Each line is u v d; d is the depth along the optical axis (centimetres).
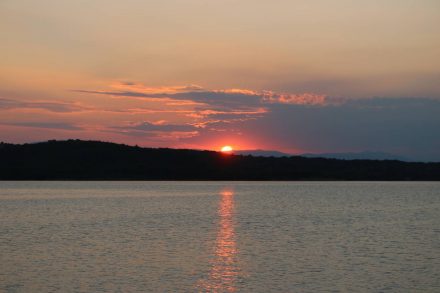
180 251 3906
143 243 4278
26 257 3622
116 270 3222
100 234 4838
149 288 2812
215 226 5575
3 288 2791
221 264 3428
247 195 12200
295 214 7212
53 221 6028
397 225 5825
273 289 2817
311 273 3189
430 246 4234
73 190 14038
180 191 14088
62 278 3008
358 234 4978
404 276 3122
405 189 16112
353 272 3219
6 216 6650
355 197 11525
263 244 4284
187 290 2781
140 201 9756
